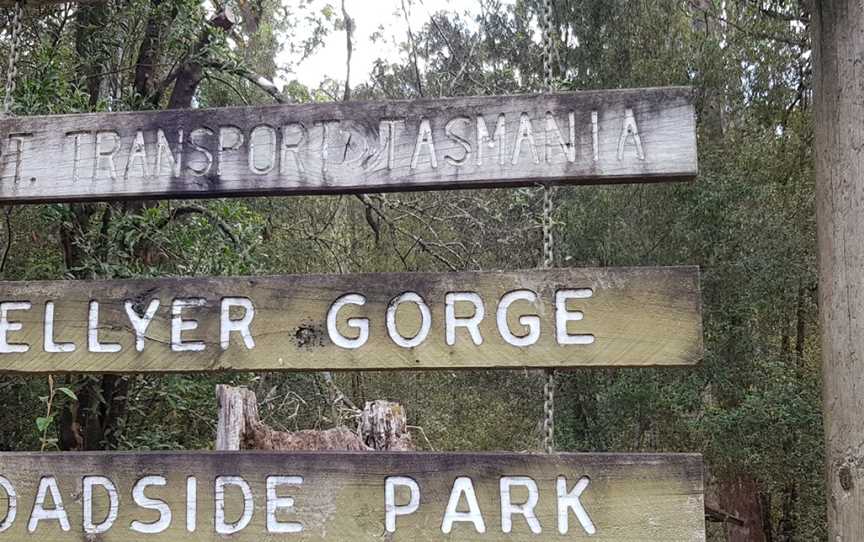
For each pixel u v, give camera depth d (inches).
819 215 109.0
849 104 104.3
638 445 496.1
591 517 96.3
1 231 307.6
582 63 536.4
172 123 109.0
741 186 474.3
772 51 504.7
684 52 509.0
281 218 410.3
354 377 469.7
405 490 99.0
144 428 295.6
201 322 104.4
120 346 104.9
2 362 105.7
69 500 102.7
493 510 97.6
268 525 100.1
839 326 103.9
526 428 535.2
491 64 524.1
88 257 260.8
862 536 100.0
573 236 502.3
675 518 95.3
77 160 109.6
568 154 102.4
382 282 102.6
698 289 98.3
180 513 101.4
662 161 101.1
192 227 280.8
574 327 99.3
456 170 104.0
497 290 101.1
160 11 289.0
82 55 294.7
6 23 260.7
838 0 106.3
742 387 478.3
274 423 319.0
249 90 411.2
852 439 101.7
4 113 114.7
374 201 375.2
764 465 456.4
